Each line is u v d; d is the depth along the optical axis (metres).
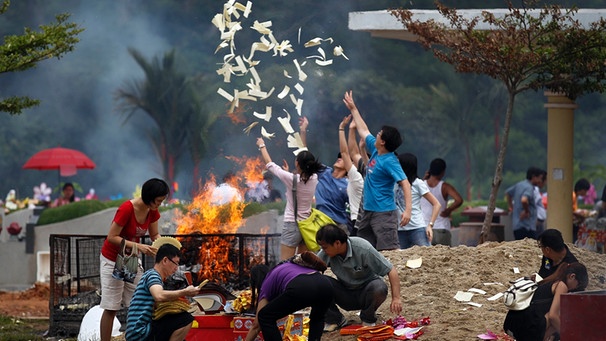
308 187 15.96
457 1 53.81
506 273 14.77
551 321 11.58
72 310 17.56
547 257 12.16
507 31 19.36
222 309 13.01
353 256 12.59
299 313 13.09
